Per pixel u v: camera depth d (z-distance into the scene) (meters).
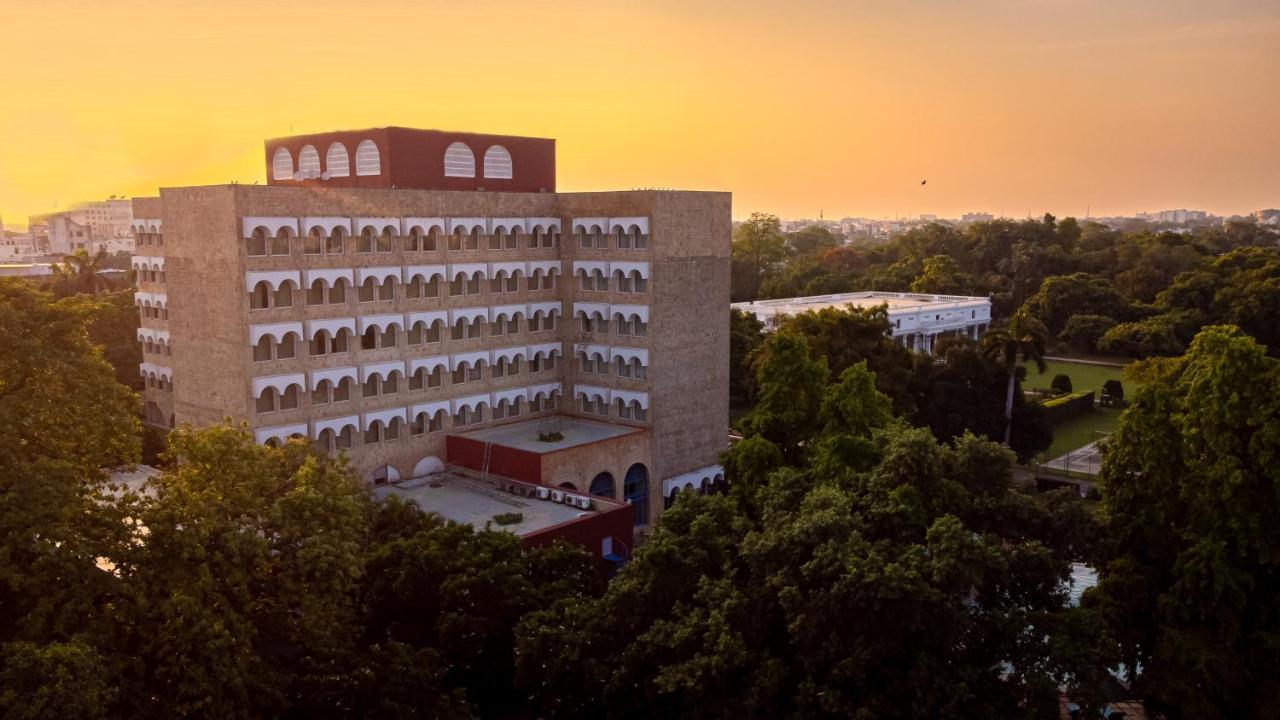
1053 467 105.25
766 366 71.62
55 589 36.59
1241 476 46.12
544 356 87.19
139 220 79.31
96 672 33.97
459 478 76.88
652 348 81.56
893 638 40.19
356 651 45.09
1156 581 49.62
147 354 81.75
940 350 105.00
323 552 42.19
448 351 79.25
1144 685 47.56
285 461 50.22
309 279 68.94
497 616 48.12
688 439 86.38
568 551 54.03
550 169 89.88
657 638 42.28
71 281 114.75
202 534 39.88
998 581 42.16
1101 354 174.75
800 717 39.91
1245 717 46.78
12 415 41.28
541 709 49.38
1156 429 50.69
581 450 76.25
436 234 77.50
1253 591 48.16
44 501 37.59
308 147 83.25
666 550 45.25
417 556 50.12
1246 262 174.88
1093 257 197.38
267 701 40.19
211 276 67.75
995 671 41.28
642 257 81.00
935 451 48.16
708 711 40.72
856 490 50.00
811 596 41.09
